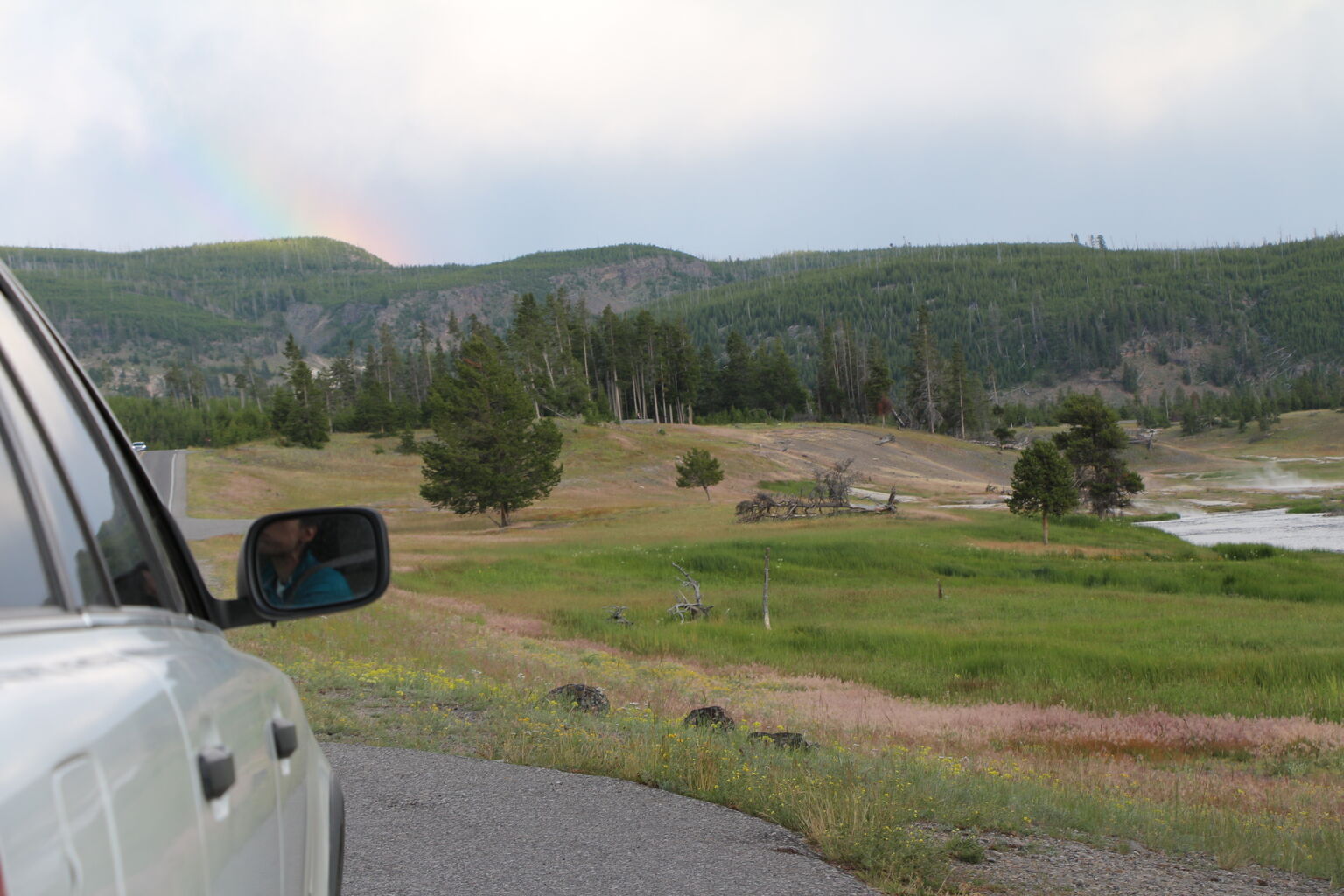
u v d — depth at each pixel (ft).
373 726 30.63
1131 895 20.04
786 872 18.70
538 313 522.06
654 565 179.73
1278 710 65.57
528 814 21.75
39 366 5.28
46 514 4.40
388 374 655.76
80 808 3.25
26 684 3.36
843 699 66.95
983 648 93.25
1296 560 188.55
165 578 6.28
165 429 625.41
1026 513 237.66
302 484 394.11
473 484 278.05
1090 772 40.40
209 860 4.54
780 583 171.22
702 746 28.37
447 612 105.60
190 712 4.74
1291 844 24.76
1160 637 102.47
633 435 492.95
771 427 610.24
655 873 18.16
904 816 22.80
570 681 57.47
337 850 10.01
